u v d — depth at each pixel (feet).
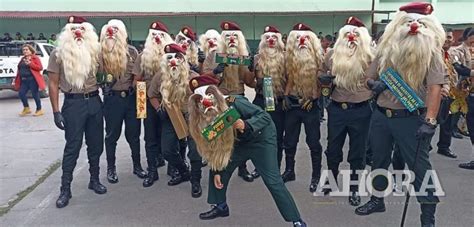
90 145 15.64
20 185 16.99
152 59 15.96
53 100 14.30
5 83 38.45
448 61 18.53
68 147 14.69
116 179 17.07
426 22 11.07
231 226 12.87
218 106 10.98
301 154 20.93
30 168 19.29
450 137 19.67
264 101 15.17
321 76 14.08
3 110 35.91
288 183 16.52
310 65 14.67
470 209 13.64
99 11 70.64
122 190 16.12
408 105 11.15
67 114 14.49
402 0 74.84
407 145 11.73
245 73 16.02
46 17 65.51
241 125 10.96
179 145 16.88
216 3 72.64
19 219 13.62
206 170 18.30
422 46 10.88
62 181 14.83
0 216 13.91
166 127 15.67
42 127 28.58
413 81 11.25
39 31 70.69
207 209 14.19
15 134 26.45
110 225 13.04
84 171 18.56
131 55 16.76
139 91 15.51
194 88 11.23
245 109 11.32
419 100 10.98
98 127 15.42
